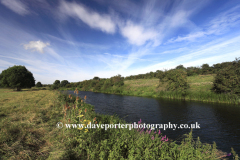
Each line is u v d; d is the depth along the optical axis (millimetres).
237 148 5652
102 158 2875
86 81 71812
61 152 3057
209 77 35312
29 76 33125
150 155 2875
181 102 17938
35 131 4254
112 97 25859
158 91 27031
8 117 5551
